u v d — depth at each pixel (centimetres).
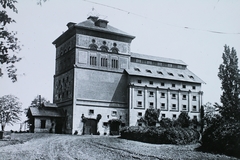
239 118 2777
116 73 6319
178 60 7831
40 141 3381
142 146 2927
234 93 3669
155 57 7381
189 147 2806
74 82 5781
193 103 7106
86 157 2038
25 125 6881
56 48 7150
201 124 6838
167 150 2544
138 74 6378
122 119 6156
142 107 6372
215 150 2444
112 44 6388
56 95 6719
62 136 4369
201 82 7281
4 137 3791
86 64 5997
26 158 1906
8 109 6419
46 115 5734
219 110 2944
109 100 6097
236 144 2188
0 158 1852
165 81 6812
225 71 3975
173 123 6462
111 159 1944
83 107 5778
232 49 4028
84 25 6094
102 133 5831
